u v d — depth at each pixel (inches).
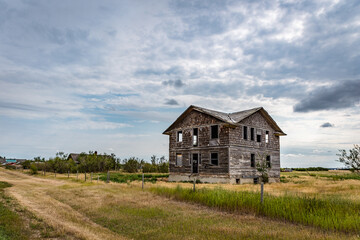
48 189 916.0
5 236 315.6
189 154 1347.2
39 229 367.6
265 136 1417.3
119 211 508.7
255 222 427.8
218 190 642.2
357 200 501.4
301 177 1739.7
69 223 406.3
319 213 425.4
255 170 1304.1
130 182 1190.3
